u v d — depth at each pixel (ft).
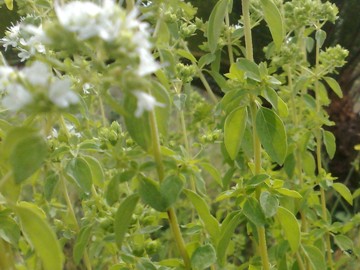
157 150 0.80
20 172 0.69
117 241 0.82
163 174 0.81
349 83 1.74
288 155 1.21
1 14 1.36
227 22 1.22
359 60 1.70
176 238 0.85
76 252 0.95
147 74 0.72
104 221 0.92
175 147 1.11
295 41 1.27
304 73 1.31
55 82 0.66
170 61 0.93
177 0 0.92
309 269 1.15
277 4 1.21
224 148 1.17
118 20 0.68
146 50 0.69
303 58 1.30
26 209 0.71
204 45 1.22
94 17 0.68
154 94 0.78
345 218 1.62
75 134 1.00
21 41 0.98
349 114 1.77
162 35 0.92
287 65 1.24
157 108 0.79
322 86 1.29
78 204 1.56
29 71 0.67
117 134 0.93
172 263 0.94
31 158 0.69
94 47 0.70
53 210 1.11
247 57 0.95
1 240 0.83
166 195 0.80
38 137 0.69
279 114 0.99
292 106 1.26
